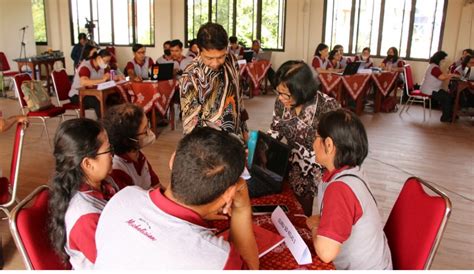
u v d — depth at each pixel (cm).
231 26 962
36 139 500
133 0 1002
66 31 1047
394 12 848
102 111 480
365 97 721
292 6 910
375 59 884
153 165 420
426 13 822
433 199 141
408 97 725
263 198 181
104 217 106
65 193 127
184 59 625
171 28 988
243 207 121
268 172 194
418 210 147
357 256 134
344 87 667
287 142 204
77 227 122
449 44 813
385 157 464
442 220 135
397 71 714
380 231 137
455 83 638
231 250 98
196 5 963
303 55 930
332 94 665
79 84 504
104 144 133
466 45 800
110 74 524
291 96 182
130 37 1030
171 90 523
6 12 873
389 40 867
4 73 772
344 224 125
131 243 97
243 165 102
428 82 662
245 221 121
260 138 205
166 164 423
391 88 714
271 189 187
